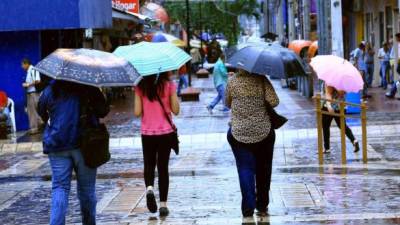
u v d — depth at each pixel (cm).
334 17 3941
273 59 1479
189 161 2434
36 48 3575
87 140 1317
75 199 1825
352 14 6625
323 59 2356
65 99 1319
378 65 5603
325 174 2044
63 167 1327
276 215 1532
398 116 3322
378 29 5647
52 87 1329
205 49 12162
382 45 5203
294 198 1714
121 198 1800
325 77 2311
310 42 6041
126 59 1481
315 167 2183
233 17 13700
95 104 1336
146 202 1648
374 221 1436
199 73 8369
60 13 3469
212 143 2925
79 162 1336
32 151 2912
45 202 1811
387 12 5341
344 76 2297
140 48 1590
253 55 1480
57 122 1315
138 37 5697
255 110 1485
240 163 1502
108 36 5394
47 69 1306
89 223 1391
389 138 2795
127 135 3130
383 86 5012
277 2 11950
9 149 2955
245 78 1488
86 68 1305
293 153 2514
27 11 3469
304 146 2678
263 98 1484
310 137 2925
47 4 3466
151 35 5800
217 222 1487
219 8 13062
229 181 1995
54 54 1341
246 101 1481
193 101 4997
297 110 3925
